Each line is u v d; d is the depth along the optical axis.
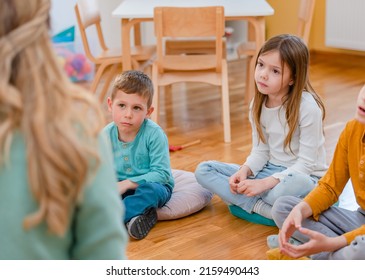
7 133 0.85
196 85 5.47
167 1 4.23
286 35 2.57
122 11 3.94
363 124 1.94
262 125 2.69
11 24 0.88
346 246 1.93
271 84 2.52
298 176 2.49
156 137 2.67
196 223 2.62
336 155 2.14
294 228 2.07
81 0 4.21
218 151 3.62
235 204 2.63
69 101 0.88
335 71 5.94
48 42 0.89
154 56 4.49
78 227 0.94
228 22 6.81
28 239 0.88
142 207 2.49
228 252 2.33
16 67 0.87
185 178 2.94
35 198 0.87
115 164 2.70
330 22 6.28
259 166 2.70
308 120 2.54
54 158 0.85
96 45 4.66
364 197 2.06
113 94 2.64
